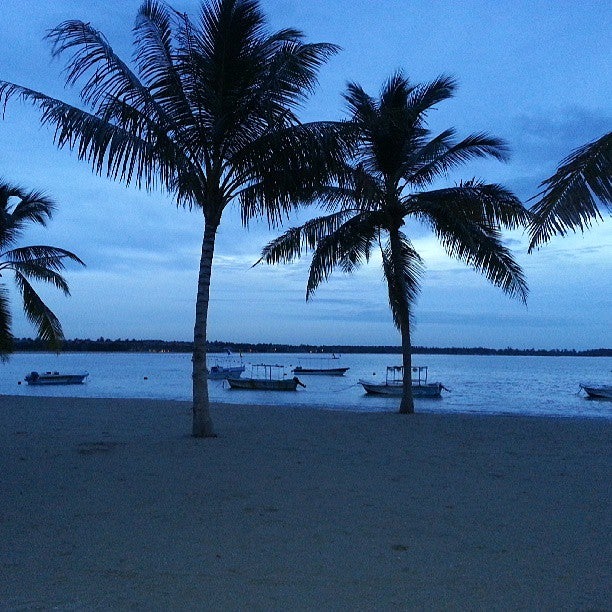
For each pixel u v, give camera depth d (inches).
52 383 2017.7
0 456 378.0
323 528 220.7
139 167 446.0
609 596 160.2
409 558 188.5
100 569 178.4
